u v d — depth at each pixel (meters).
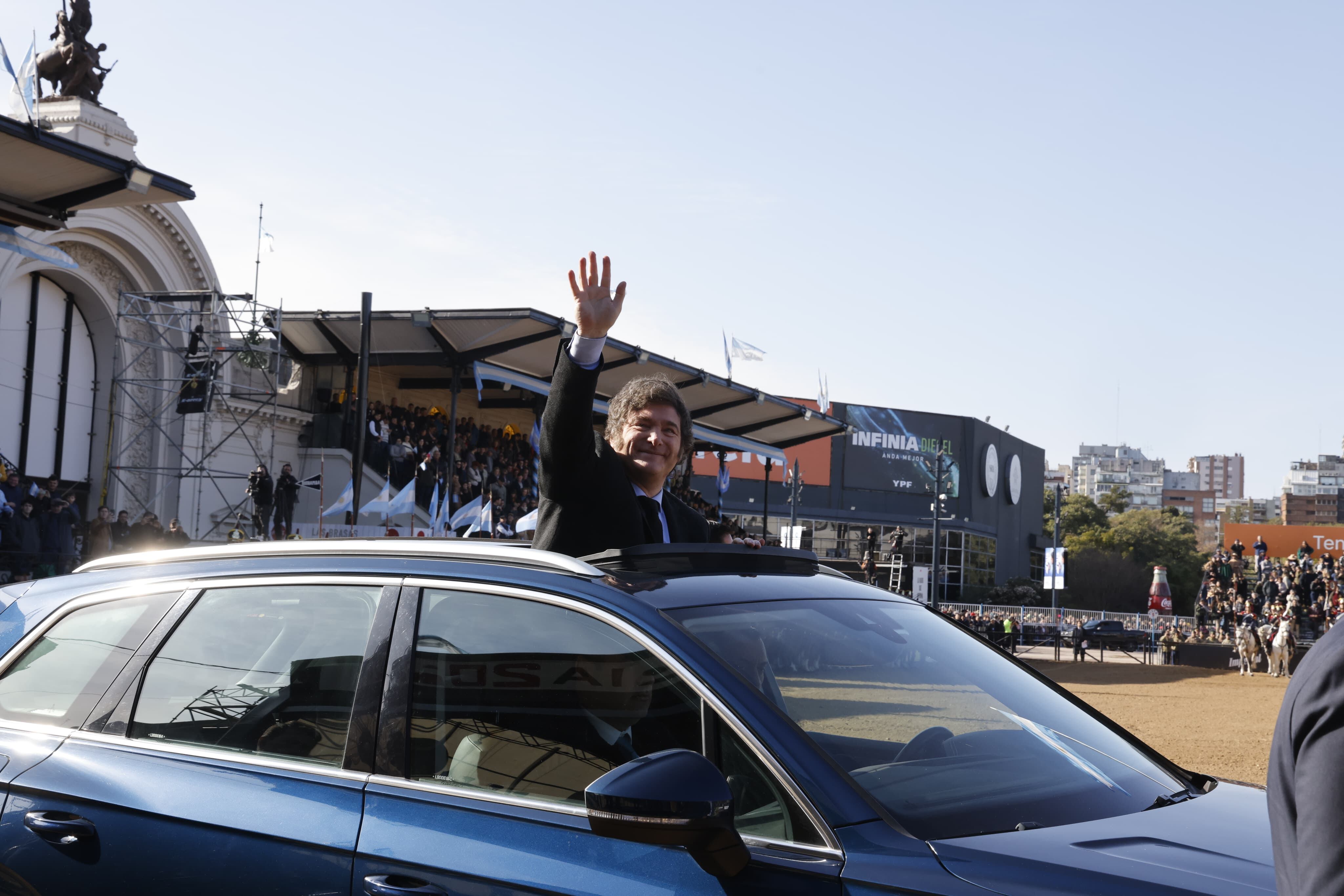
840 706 2.44
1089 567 86.38
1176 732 15.53
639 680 2.41
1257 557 54.16
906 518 69.94
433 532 23.17
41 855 2.84
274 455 27.67
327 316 24.58
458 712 2.56
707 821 2.00
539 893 2.22
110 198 15.56
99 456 24.89
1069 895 1.94
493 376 25.14
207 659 2.96
